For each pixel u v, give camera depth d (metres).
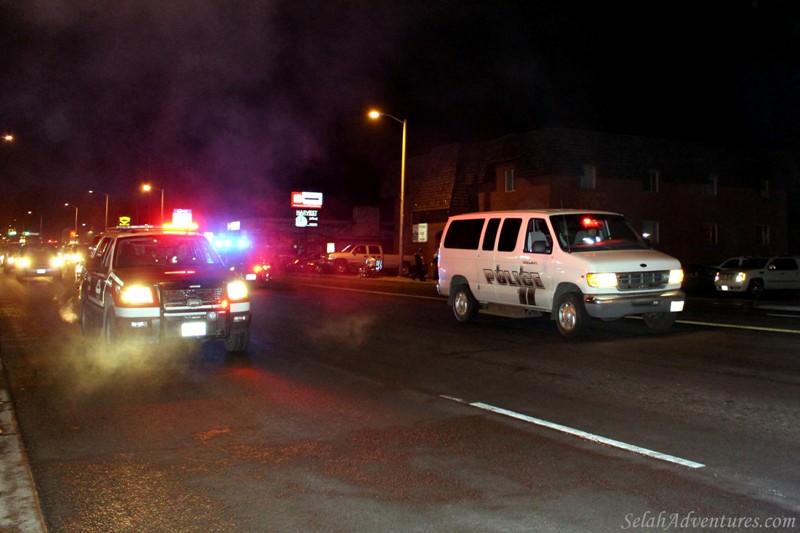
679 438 6.71
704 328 13.93
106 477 5.77
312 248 63.38
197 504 5.19
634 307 12.30
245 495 5.36
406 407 8.07
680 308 12.81
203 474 5.83
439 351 11.81
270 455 6.32
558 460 6.11
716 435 6.79
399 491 5.40
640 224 41.59
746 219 45.66
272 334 14.05
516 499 5.21
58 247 36.44
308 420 7.53
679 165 42.88
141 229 12.47
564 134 39.66
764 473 5.71
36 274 36.62
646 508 5.02
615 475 5.70
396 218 51.81
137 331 10.38
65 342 12.95
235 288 11.09
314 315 17.41
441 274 15.95
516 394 8.65
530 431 7.02
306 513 5.00
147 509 5.11
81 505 5.19
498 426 7.22
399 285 32.28
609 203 40.34
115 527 4.82
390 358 11.24
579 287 12.40
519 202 40.66
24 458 6.13
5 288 27.19
